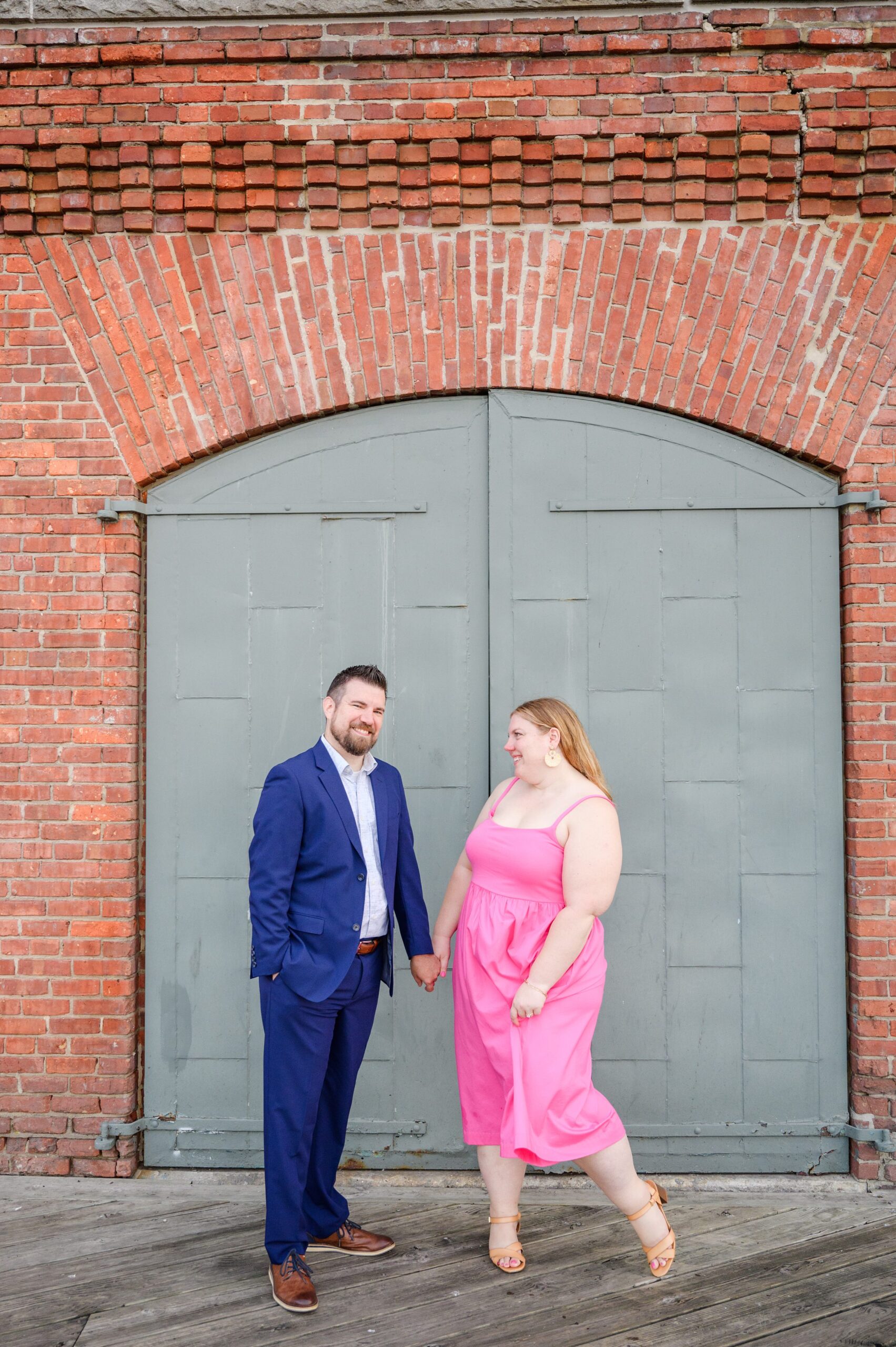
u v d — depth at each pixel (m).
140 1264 2.96
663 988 3.61
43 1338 2.59
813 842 3.63
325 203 3.63
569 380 3.63
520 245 3.63
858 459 3.60
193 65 3.63
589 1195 3.43
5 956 3.59
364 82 3.61
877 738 3.57
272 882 2.77
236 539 3.72
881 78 3.56
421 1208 3.34
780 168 3.57
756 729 3.64
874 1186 3.50
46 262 3.70
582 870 2.75
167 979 3.65
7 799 3.62
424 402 3.71
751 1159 3.58
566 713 2.96
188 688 3.70
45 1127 3.56
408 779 3.66
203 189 3.63
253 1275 2.90
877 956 3.54
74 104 3.64
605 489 3.67
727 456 3.67
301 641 3.70
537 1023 2.77
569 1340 2.58
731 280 3.62
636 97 3.58
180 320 3.68
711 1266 2.95
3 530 3.67
